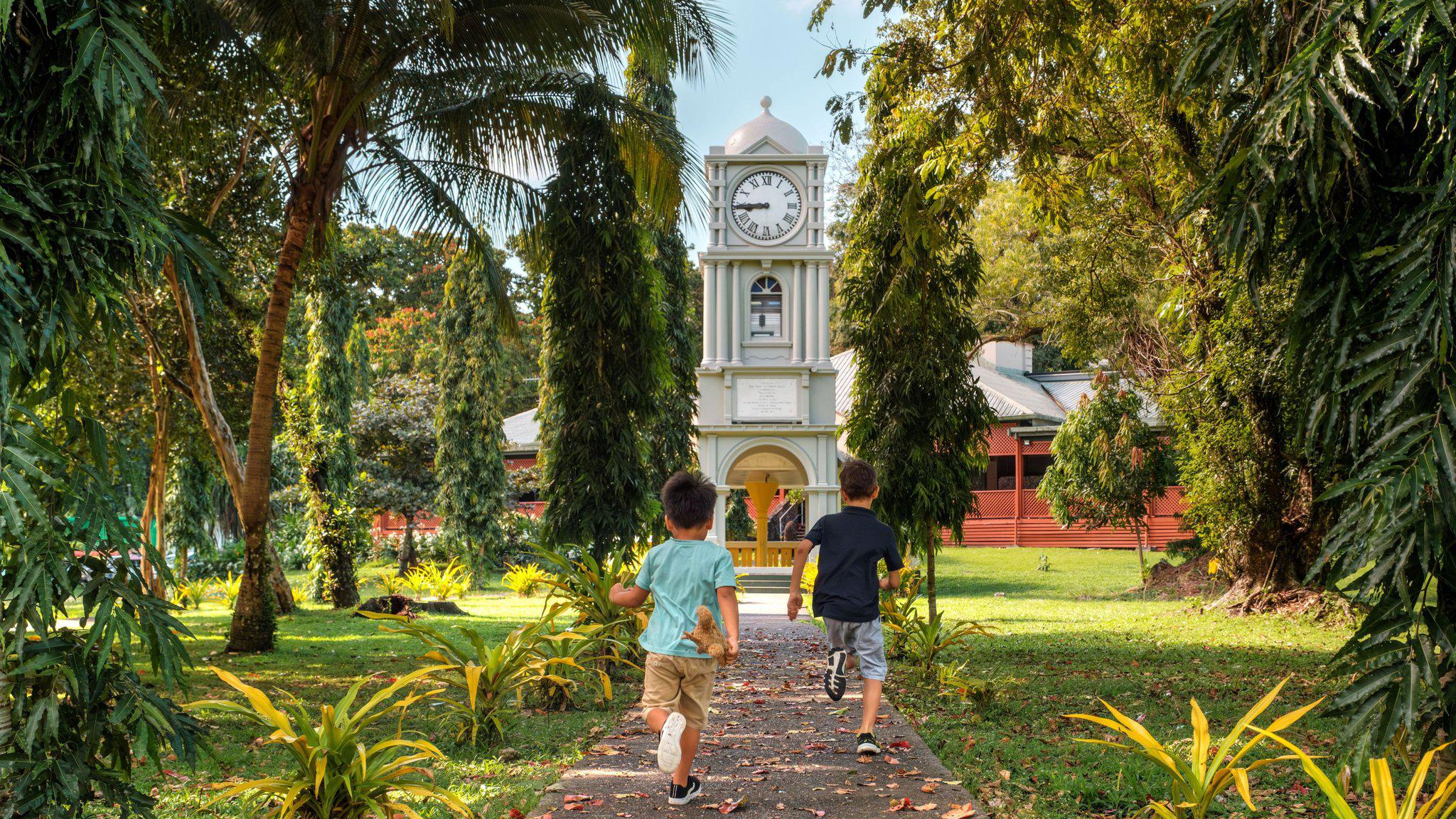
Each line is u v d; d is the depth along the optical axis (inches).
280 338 469.4
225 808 210.4
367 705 185.3
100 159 155.4
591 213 400.8
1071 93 454.0
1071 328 848.9
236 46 424.5
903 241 411.8
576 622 379.6
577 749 259.3
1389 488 154.3
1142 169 621.0
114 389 537.0
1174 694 357.7
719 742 267.9
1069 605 804.6
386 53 426.6
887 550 252.1
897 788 215.9
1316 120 169.3
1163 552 1302.9
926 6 427.5
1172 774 163.2
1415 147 179.8
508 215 464.8
